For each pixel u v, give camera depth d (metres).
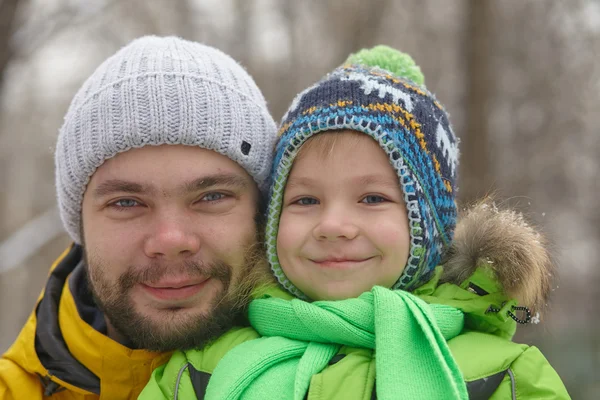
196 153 1.63
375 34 7.18
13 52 4.28
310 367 1.45
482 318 1.63
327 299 1.61
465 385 1.36
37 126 13.57
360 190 1.60
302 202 1.67
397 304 1.44
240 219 1.69
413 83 1.80
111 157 1.62
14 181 14.98
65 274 1.95
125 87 1.62
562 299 9.62
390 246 1.59
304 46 8.13
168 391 1.58
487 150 5.78
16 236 6.68
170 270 1.59
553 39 7.43
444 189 1.70
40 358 1.77
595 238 9.71
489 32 5.94
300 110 1.70
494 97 6.17
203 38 8.23
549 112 7.86
